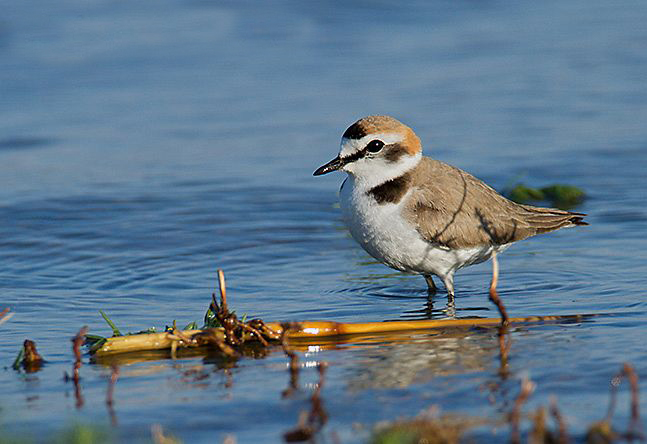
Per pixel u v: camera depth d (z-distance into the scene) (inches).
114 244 552.7
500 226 466.0
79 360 350.0
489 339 386.3
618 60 965.2
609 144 734.5
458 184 463.5
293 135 784.9
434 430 285.4
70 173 702.5
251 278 493.0
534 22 1128.8
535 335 389.1
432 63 978.1
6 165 724.0
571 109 826.2
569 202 618.5
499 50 1018.7
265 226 586.2
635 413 296.0
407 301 458.9
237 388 335.0
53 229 580.4
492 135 766.5
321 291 473.1
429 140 757.3
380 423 296.5
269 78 947.3
